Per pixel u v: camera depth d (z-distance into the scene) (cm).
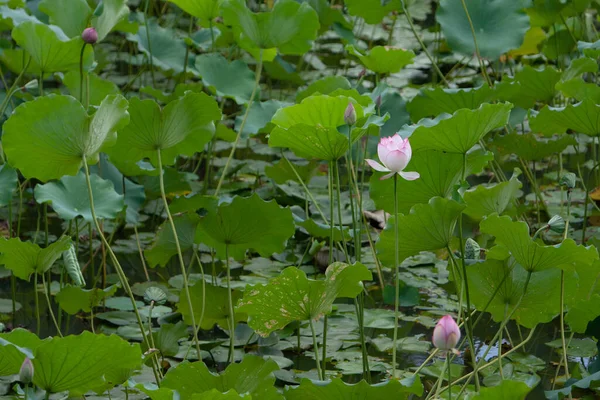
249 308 867
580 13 1214
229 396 823
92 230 1068
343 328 975
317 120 907
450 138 894
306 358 947
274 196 1081
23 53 1034
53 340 816
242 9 1016
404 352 951
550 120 972
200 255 1052
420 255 1054
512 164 1085
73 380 830
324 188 1125
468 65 1523
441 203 873
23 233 1059
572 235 1045
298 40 1043
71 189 937
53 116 880
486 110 884
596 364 907
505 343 958
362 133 897
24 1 1088
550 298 902
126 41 1664
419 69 1526
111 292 927
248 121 1030
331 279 859
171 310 986
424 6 1880
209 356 947
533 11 1207
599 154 1155
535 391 919
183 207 944
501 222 867
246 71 1067
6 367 838
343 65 1557
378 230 1038
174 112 913
